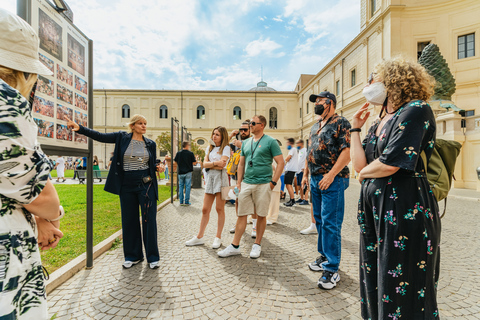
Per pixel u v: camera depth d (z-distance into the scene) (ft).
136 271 8.68
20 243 2.76
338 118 8.43
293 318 6.03
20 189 2.65
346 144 8.00
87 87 8.98
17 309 2.65
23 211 2.93
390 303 4.04
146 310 6.35
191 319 5.99
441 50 53.06
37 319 2.90
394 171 4.00
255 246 10.20
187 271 8.70
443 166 5.00
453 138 37.45
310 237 12.92
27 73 3.06
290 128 122.11
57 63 7.34
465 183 37.37
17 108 2.61
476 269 8.83
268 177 10.11
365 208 4.69
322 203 8.33
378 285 4.26
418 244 3.94
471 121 37.01
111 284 7.70
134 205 9.19
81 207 19.85
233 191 10.70
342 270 8.86
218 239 11.33
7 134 2.49
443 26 52.80
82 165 42.29
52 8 7.11
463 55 51.90
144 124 9.41
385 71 4.56
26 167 2.66
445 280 8.00
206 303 6.68
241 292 7.27
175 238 12.65
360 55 66.18
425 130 3.97
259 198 10.03
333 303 6.70
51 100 7.05
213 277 8.24
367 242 4.72
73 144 8.02
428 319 3.87
